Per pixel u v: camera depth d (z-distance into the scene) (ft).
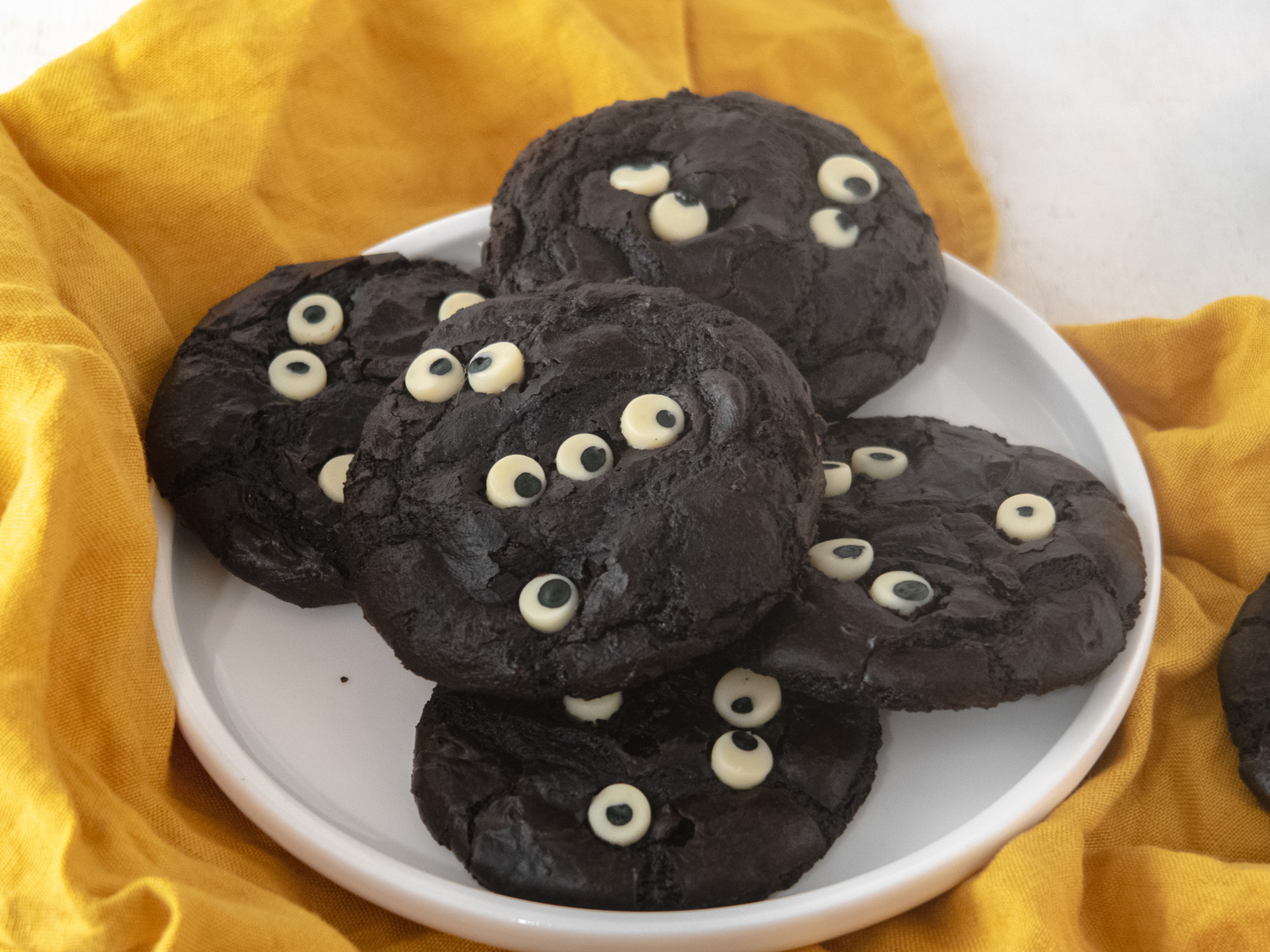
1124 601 0.83
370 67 1.17
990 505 0.88
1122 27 1.28
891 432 0.96
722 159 0.98
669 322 0.84
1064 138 1.25
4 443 0.79
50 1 1.22
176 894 0.65
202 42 1.08
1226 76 1.24
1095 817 0.78
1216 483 0.97
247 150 1.06
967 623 0.77
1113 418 0.97
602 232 0.95
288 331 0.97
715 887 0.73
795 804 0.76
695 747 0.77
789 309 0.93
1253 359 1.01
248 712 0.84
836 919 0.73
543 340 0.83
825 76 1.27
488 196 1.22
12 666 0.71
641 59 1.20
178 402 0.92
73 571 0.77
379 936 0.77
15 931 0.66
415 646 0.77
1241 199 1.19
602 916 0.71
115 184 1.03
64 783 0.69
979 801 0.80
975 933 0.74
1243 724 0.84
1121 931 0.77
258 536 0.88
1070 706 0.83
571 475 0.78
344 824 0.79
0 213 0.92
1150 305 1.16
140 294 0.98
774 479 0.77
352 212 1.14
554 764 0.77
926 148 1.25
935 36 1.31
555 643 0.75
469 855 0.75
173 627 0.84
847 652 0.76
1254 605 0.89
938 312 1.01
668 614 0.74
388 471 0.82
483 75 1.19
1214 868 0.76
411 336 0.97
